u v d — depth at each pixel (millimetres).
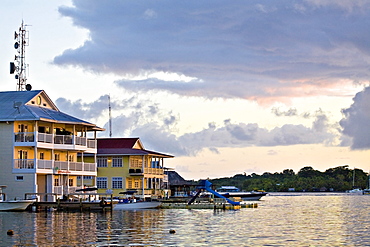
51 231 45656
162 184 110062
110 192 71625
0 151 74188
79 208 70062
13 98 78812
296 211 80438
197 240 40969
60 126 81000
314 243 40000
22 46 85438
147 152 99750
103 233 44562
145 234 44156
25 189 73125
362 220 61375
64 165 78312
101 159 99000
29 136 74000
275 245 38875
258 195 126875
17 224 51062
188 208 83000
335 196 197875
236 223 55500
